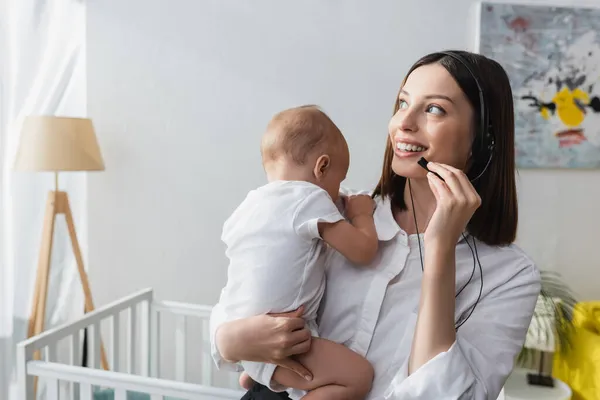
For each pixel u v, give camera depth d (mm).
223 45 2398
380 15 2402
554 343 2027
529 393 1962
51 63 2215
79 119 2131
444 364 770
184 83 2408
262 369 915
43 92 2209
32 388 1393
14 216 2133
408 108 879
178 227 2461
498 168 914
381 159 2453
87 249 2439
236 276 948
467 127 862
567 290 2531
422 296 816
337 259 963
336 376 863
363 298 905
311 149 989
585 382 1981
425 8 2404
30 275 2209
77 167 2088
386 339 889
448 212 793
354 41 2410
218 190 2453
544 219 2512
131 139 2420
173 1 2379
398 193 1007
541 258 2527
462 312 889
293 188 948
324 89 2424
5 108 2066
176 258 2475
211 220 2463
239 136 2432
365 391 867
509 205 929
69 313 2363
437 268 804
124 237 2453
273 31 2396
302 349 856
